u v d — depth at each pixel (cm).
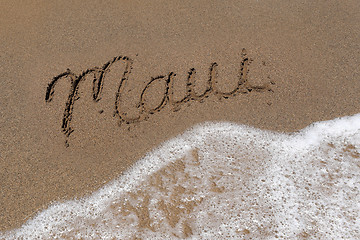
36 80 218
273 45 221
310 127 210
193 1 230
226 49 221
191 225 197
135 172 205
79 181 204
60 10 231
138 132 211
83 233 197
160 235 196
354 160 204
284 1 229
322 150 206
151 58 220
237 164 205
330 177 202
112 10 230
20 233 198
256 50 220
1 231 198
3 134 211
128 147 209
